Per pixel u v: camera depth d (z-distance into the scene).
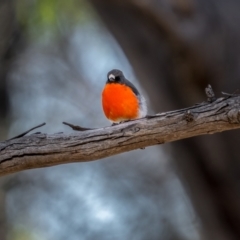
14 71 20.52
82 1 18.70
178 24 12.78
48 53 21.00
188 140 13.79
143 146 7.48
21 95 20.75
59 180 19.70
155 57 13.35
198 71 13.01
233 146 13.42
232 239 14.27
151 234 18.94
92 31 21.12
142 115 9.27
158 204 19.64
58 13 18.77
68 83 21.27
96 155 7.45
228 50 13.05
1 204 17.77
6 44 18.95
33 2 17.72
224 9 13.18
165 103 13.66
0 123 18.91
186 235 19.03
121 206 19.33
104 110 9.41
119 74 9.42
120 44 13.89
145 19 12.99
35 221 18.97
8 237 18.05
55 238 18.67
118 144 7.40
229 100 7.17
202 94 13.30
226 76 13.06
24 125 20.22
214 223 14.44
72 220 18.94
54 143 7.43
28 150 7.41
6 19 18.53
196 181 14.16
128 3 12.80
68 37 20.72
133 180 19.98
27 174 19.55
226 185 13.92
